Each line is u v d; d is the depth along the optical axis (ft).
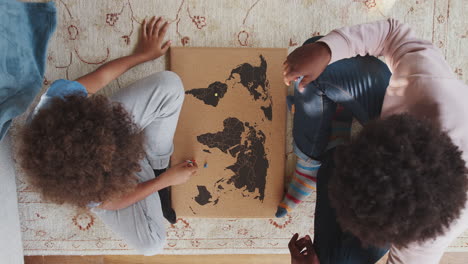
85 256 4.70
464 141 2.52
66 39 4.33
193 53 4.35
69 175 2.51
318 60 2.85
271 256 4.79
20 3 3.47
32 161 2.54
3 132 3.31
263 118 4.42
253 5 4.38
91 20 4.33
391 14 4.42
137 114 3.56
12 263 4.04
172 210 4.42
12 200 4.08
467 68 4.50
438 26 4.44
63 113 2.55
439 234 2.28
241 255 4.78
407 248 2.50
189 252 4.67
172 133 3.94
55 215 4.53
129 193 3.64
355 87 3.23
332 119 3.59
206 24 4.40
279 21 4.41
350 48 2.93
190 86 4.37
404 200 2.08
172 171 3.84
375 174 2.11
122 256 4.73
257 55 4.38
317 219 3.46
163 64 4.42
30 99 3.36
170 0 4.34
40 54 3.58
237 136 4.43
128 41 4.37
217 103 4.39
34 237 4.56
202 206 4.50
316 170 4.00
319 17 4.42
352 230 2.48
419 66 2.63
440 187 2.11
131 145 2.77
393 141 2.17
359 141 2.31
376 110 3.26
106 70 3.99
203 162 4.44
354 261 3.18
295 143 3.90
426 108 2.54
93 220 4.56
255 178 4.48
